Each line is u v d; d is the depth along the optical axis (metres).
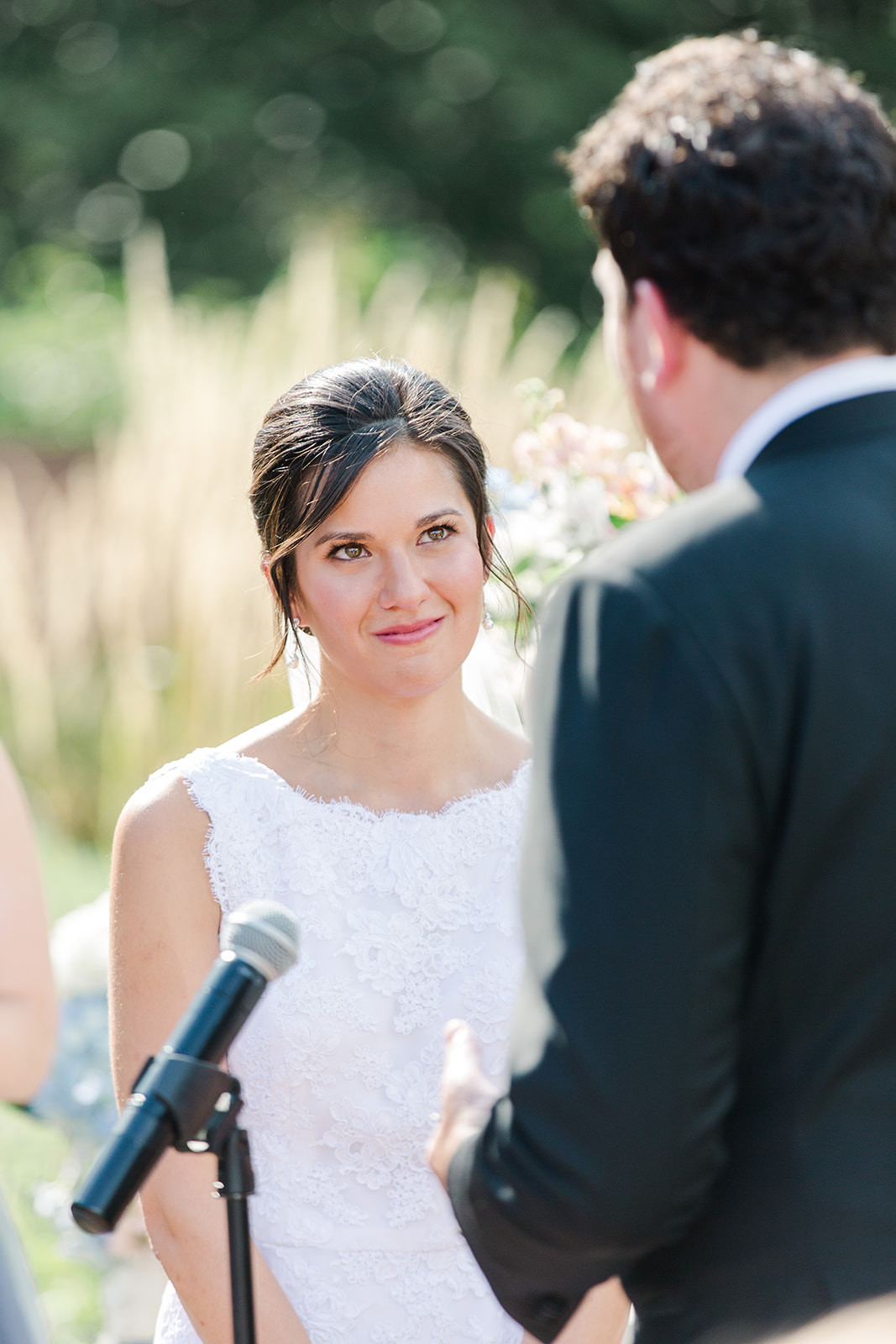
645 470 4.04
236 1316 2.12
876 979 1.78
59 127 17.86
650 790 1.73
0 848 2.65
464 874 2.97
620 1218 1.72
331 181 18.45
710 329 1.90
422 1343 2.87
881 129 1.91
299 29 19.12
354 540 2.78
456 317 11.03
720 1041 1.73
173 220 18.27
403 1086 2.86
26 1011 2.60
